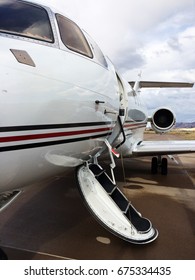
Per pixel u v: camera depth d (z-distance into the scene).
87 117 3.12
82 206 5.25
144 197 5.99
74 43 3.12
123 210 3.71
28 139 2.26
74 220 4.51
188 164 11.02
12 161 2.22
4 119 2.03
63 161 3.06
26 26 2.58
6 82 2.06
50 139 2.51
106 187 3.90
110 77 3.89
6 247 3.53
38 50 2.52
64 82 2.65
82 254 3.38
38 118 2.32
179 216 4.80
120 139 5.48
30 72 2.29
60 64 2.69
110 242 3.70
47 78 2.45
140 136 8.46
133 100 6.93
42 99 2.35
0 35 2.32
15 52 2.27
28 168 2.48
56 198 5.80
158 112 9.23
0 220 4.50
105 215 3.58
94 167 4.15
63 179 7.59
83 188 3.71
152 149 7.22
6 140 2.08
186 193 6.36
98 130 3.50
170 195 6.17
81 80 2.96
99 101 3.35
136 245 3.61
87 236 3.89
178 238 3.87
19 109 2.13
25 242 3.69
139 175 8.38
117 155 4.05
